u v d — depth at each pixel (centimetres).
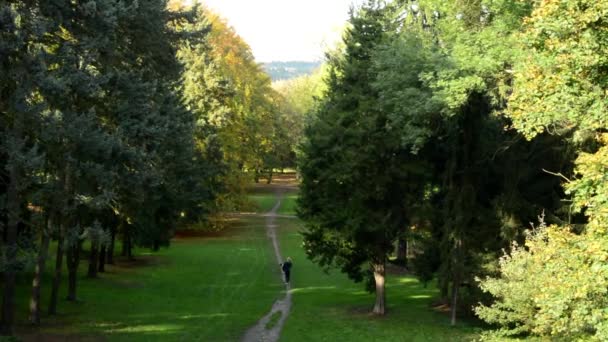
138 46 2431
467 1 2098
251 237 6231
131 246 4922
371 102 2655
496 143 2497
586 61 1160
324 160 2761
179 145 2781
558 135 2155
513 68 1898
